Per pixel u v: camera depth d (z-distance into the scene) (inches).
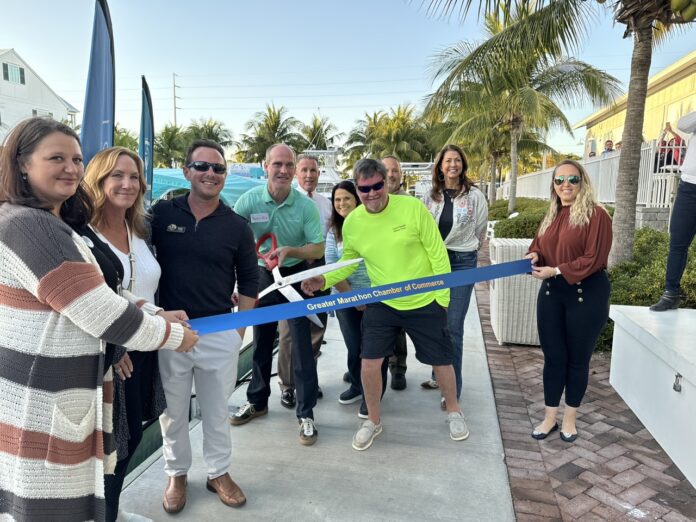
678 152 279.6
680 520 92.3
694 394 97.5
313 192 187.0
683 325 122.4
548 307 116.7
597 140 848.9
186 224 91.4
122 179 79.7
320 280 120.6
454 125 819.4
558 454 115.4
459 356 138.7
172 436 95.3
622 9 198.5
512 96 531.5
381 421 132.8
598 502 97.7
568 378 119.0
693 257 171.8
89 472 58.5
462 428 121.3
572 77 528.4
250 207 126.3
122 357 71.4
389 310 116.6
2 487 56.6
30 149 54.9
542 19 224.2
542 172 703.7
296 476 107.7
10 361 54.7
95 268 57.6
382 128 1574.8
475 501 98.3
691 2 145.9
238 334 99.0
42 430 54.7
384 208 113.7
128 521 88.4
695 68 496.1
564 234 111.4
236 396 151.8
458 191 141.0
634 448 117.8
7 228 53.1
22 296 54.6
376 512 95.3
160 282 93.5
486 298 286.2
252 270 100.1
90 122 147.0
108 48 145.9
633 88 203.6
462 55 410.9
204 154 88.9
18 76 1350.9
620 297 178.4
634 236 225.8
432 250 113.7
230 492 97.7
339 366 175.6
